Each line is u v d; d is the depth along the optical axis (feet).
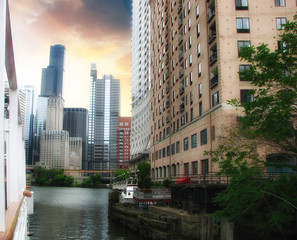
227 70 121.90
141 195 153.69
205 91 139.44
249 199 65.77
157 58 247.50
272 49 122.93
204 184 93.91
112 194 166.20
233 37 124.26
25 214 44.91
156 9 256.73
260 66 68.64
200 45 148.46
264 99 68.23
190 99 162.50
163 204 135.03
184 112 172.45
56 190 514.68
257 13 125.90
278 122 67.82
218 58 124.47
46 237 107.04
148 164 265.13
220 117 119.96
